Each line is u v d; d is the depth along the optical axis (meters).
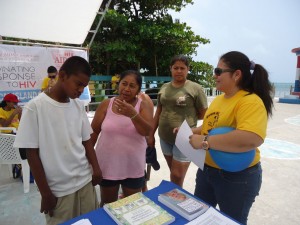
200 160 1.55
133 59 11.79
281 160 4.58
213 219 1.25
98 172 1.83
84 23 5.29
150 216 1.24
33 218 2.58
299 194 3.27
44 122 1.45
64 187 1.58
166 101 2.77
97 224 1.20
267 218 2.71
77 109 1.65
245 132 1.33
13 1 4.08
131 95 1.99
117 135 1.99
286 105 13.44
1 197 2.98
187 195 1.44
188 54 14.78
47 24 4.96
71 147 1.58
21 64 5.41
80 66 1.42
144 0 12.87
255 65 1.53
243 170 1.53
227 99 1.60
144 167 2.17
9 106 3.85
